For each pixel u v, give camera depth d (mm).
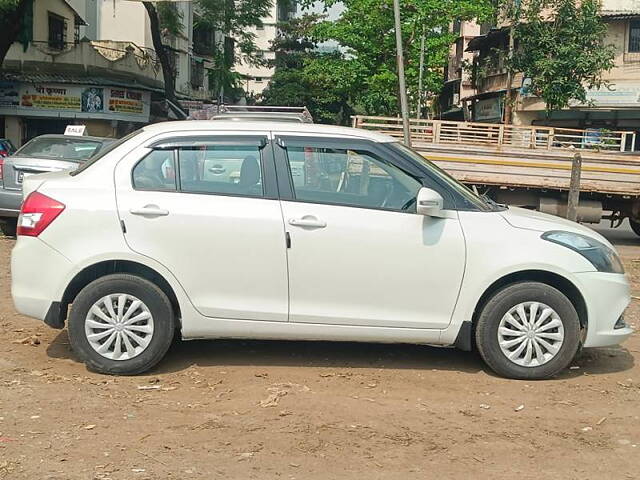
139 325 5281
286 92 47719
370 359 5879
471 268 5305
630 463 4121
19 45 30359
